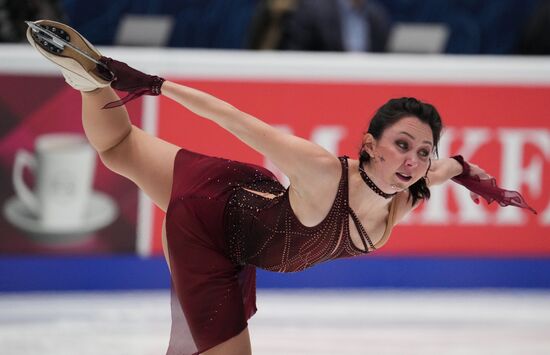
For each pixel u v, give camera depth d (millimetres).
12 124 15219
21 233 15422
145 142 10117
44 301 15258
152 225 15758
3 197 15312
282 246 9016
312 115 15875
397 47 18094
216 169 9695
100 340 13602
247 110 15734
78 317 14711
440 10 22453
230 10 21672
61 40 8859
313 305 15648
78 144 15414
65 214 15508
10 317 14570
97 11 21281
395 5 22406
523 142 16281
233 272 9445
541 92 16266
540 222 16484
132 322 14617
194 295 9367
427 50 18141
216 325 9289
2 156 15242
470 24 22547
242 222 9227
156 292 15836
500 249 16438
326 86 15852
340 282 16344
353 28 18828
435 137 8406
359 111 15930
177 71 15508
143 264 15789
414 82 16016
